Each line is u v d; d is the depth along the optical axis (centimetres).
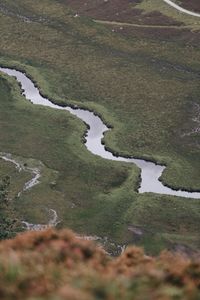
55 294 1770
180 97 13925
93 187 10438
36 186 10356
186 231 9238
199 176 10869
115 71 15238
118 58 15962
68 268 2127
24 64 15550
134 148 11794
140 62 15738
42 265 2105
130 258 2469
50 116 12938
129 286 1944
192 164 11262
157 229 9250
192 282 2166
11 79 14575
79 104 13538
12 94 13925
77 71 15250
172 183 10644
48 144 11862
